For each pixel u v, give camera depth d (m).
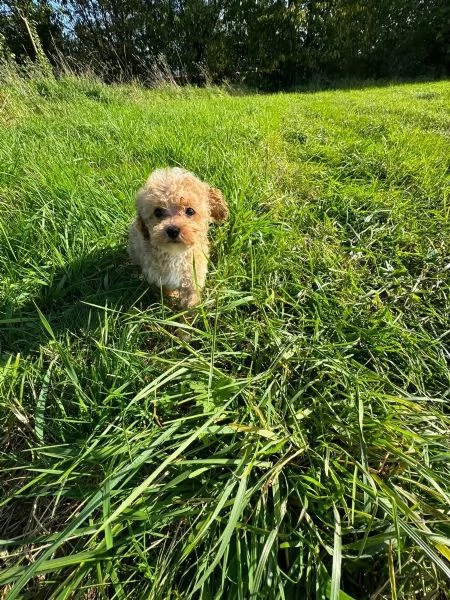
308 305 0.49
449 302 0.48
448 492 0.29
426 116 1.39
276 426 0.33
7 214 0.60
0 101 1.24
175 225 0.47
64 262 0.52
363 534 0.28
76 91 1.63
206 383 0.36
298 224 0.63
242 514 0.28
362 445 0.30
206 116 1.20
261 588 0.25
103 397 0.36
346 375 0.37
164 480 0.30
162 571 0.25
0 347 0.42
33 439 0.35
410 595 0.25
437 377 0.41
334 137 1.10
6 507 0.31
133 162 0.83
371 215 0.63
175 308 0.52
